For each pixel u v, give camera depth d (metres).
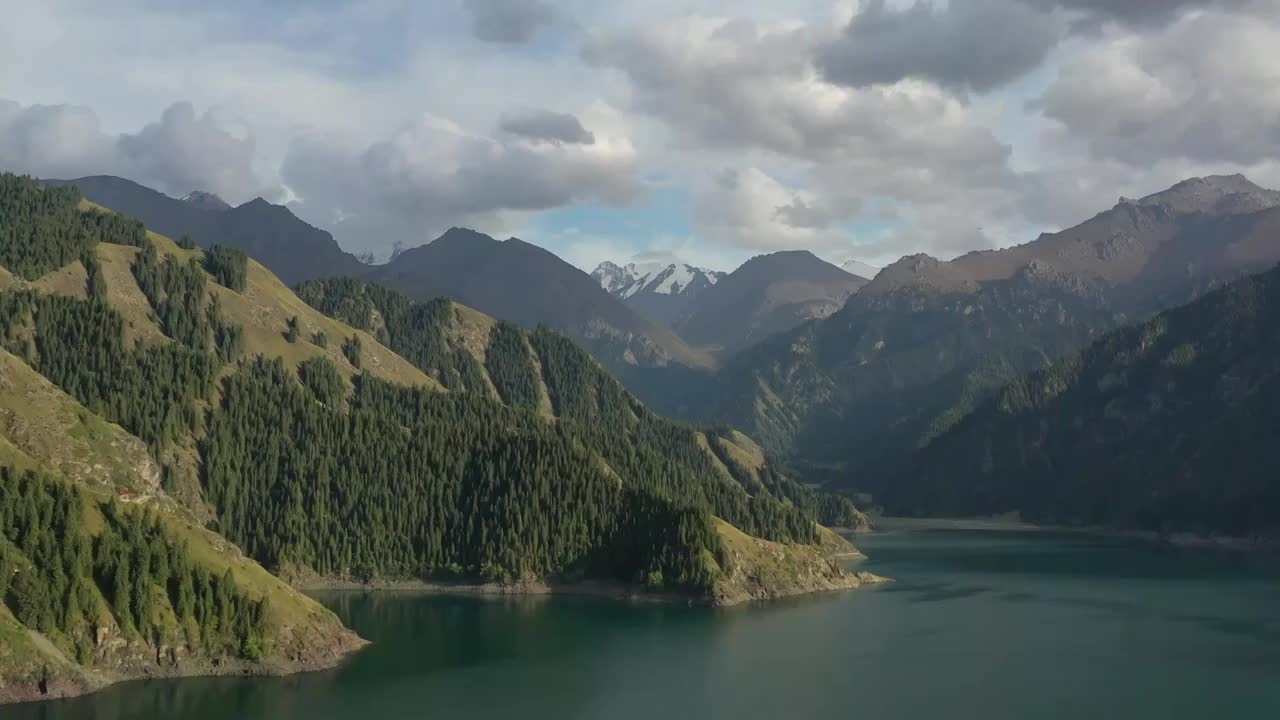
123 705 174.75
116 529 198.75
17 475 191.62
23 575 179.12
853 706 196.12
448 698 197.50
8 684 169.88
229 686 191.00
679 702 197.88
